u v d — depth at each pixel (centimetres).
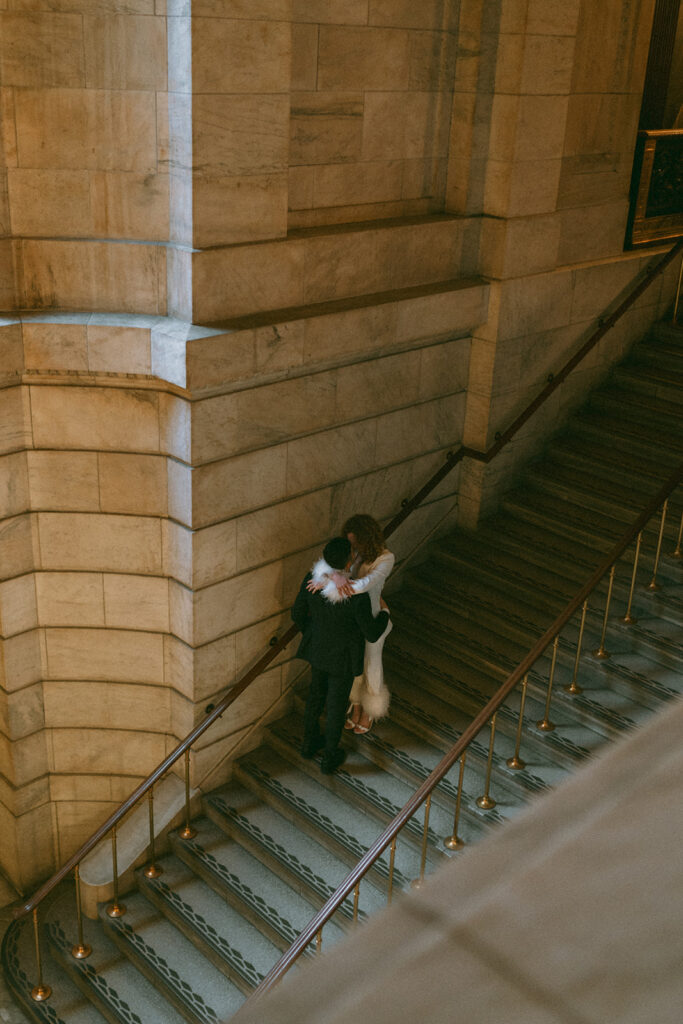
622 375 822
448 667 668
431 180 672
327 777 629
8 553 590
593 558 711
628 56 718
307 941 470
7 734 639
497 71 642
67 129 524
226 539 591
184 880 618
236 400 562
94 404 562
